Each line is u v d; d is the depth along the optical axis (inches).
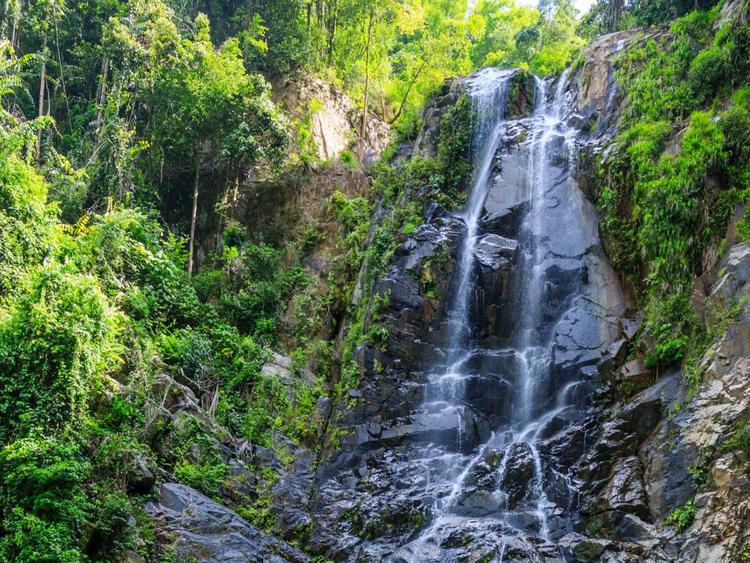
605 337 717.3
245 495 639.1
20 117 1069.8
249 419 730.8
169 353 733.3
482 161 953.5
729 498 496.7
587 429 656.4
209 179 1082.1
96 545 487.8
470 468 652.1
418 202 890.7
